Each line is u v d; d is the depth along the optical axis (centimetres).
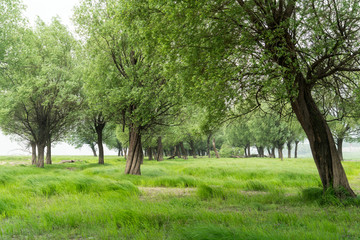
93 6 2114
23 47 2497
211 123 1266
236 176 2158
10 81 2802
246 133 6475
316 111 1075
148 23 1047
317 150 1059
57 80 3080
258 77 877
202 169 2545
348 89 1148
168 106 2228
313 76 1023
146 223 614
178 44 988
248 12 907
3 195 915
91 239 523
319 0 882
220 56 909
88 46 2175
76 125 3853
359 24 936
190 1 855
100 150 3962
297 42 922
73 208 790
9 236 546
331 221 644
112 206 793
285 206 927
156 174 2277
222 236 440
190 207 854
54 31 3141
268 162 3838
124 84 2009
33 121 3359
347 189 998
